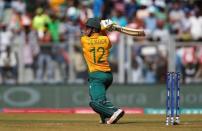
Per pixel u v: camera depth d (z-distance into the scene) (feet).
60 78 199.52
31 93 200.64
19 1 232.94
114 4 223.51
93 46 109.60
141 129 97.91
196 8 227.20
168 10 225.56
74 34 214.07
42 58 199.41
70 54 198.39
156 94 198.70
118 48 196.75
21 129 98.48
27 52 199.52
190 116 137.18
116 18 219.00
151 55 197.57
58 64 198.90
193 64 197.88
